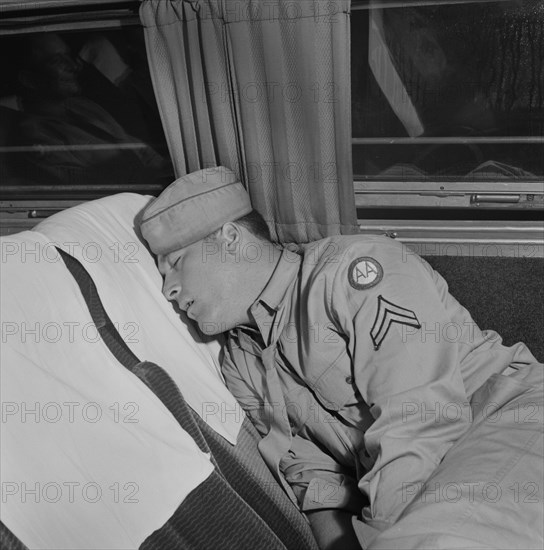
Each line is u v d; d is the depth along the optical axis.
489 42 1.91
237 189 1.64
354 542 1.50
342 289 1.50
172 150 2.11
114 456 1.27
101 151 2.26
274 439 1.62
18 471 1.18
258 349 1.66
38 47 2.08
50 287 1.35
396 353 1.41
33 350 1.27
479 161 2.08
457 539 1.18
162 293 1.63
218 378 1.63
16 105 2.21
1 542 1.12
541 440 1.32
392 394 1.39
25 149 2.28
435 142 2.07
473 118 2.02
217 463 1.49
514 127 2.01
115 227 1.65
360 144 2.10
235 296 1.60
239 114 1.99
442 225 2.16
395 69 1.98
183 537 1.35
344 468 1.64
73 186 2.32
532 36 1.88
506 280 2.16
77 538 1.21
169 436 1.35
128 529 1.25
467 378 1.54
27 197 2.36
